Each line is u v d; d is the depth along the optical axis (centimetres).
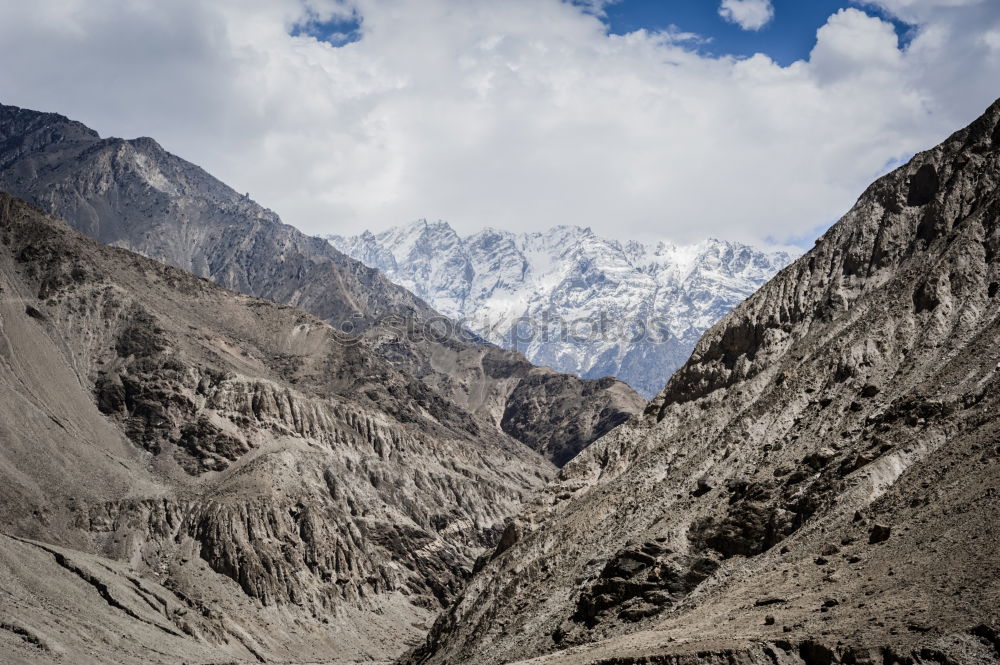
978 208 15638
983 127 16488
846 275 16712
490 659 14588
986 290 14500
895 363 14462
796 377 15475
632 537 14888
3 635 17325
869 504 12231
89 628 19750
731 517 13700
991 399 12575
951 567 10294
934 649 9281
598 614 13850
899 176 17038
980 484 11294
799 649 10081
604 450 18050
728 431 15512
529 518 17712
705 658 10344
